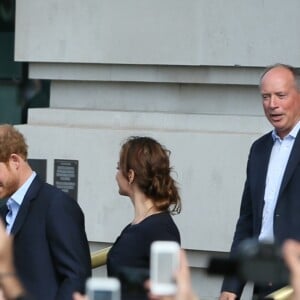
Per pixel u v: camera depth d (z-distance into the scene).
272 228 16.22
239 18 20.00
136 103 21.27
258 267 7.57
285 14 19.83
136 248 14.66
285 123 16.25
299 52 19.78
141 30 20.70
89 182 21.19
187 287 7.47
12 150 14.64
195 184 20.33
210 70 20.41
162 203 14.91
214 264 7.74
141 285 8.84
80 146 21.25
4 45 23.30
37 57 21.62
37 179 14.86
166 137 20.50
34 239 14.55
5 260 8.88
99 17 21.05
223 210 20.17
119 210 21.02
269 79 16.36
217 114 20.61
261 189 16.41
